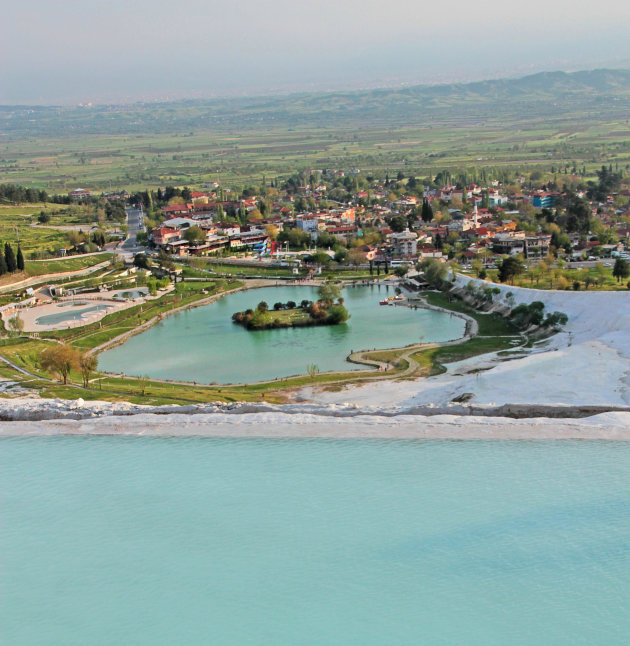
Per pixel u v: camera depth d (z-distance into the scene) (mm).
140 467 100375
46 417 116125
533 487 90500
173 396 156625
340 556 80875
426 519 86125
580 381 146250
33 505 92000
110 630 72000
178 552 82438
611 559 78375
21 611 74125
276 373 190500
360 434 105250
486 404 111688
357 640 69125
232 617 72562
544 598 73438
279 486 94312
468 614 71875
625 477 92062
